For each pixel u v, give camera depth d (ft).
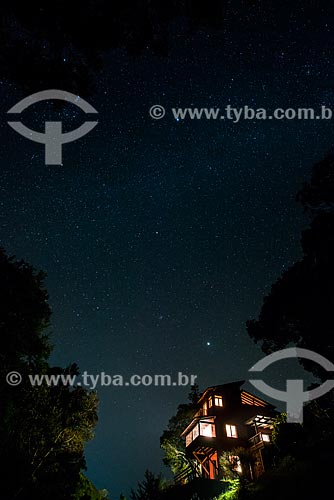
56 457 61.72
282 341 58.85
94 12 22.72
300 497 37.04
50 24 22.89
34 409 60.13
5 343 56.08
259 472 70.38
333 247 50.24
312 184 53.01
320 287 50.80
